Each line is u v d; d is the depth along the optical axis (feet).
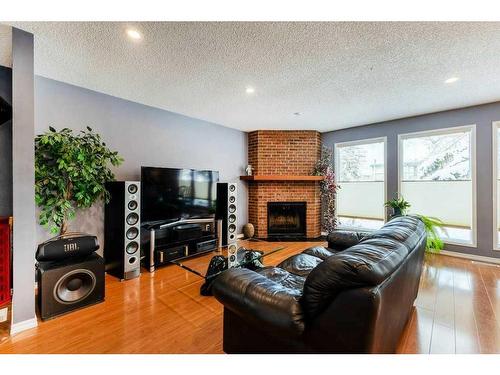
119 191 9.38
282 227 16.90
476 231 11.62
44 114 8.59
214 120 14.19
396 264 3.94
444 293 8.07
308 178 15.85
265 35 6.15
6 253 6.27
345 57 7.19
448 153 12.53
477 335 5.82
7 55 6.76
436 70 8.00
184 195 11.87
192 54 7.05
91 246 7.42
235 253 9.54
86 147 8.59
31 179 6.10
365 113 12.74
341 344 3.43
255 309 4.06
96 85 9.29
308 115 13.11
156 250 10.36
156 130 11.93
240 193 16.69
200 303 7.45
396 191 13.98
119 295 7.95
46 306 6.43
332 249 9.30
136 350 5.29
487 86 9.28
